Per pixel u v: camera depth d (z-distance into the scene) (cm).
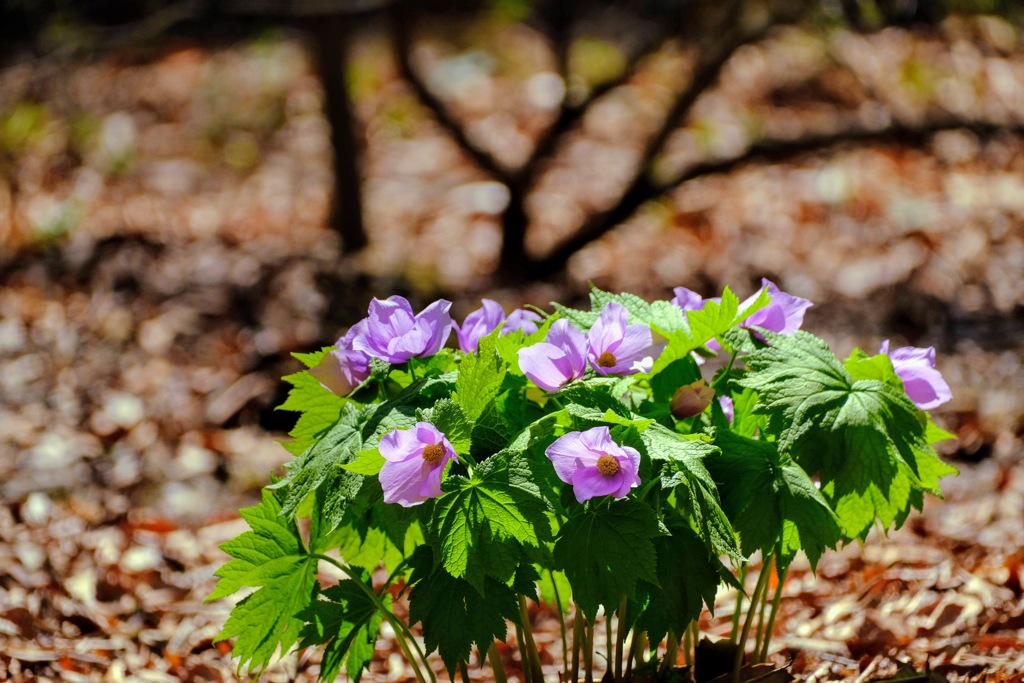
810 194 826
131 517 431
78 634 337
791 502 270
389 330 275
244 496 478
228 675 320
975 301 672
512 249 743
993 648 310
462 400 267
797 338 277
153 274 703
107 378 588
